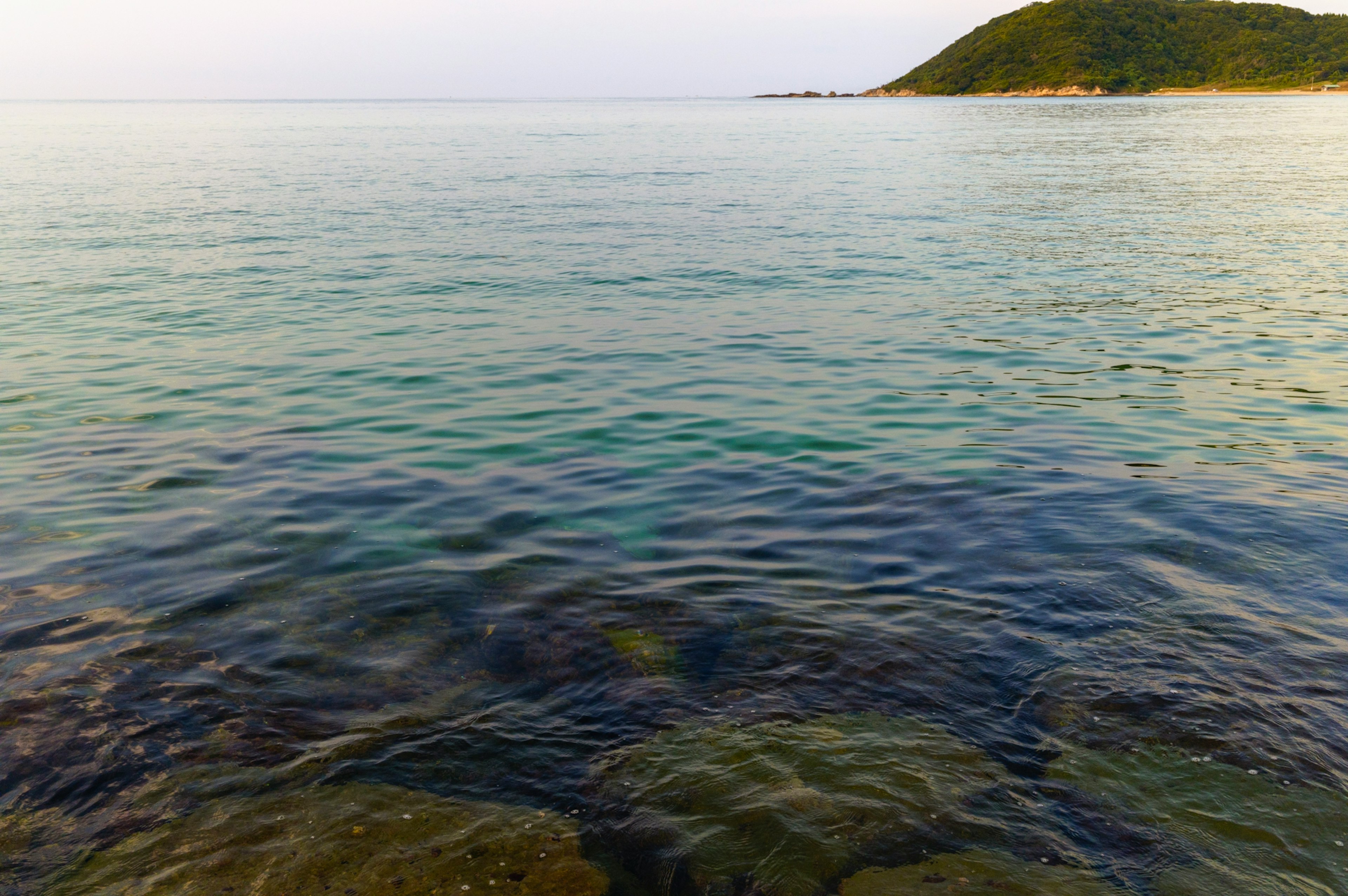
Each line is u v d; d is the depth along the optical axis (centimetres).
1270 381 979
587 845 323
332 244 1998
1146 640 451
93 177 3569
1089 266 1694
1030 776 353
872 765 361
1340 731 373
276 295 1484
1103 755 363
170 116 13338
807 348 1155
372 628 489
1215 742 368
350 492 701
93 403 931
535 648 466
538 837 327
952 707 402
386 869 312
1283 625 462
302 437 834
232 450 798
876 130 7431
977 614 486
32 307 1386
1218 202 2628
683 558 577
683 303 1430
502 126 9381
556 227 2266
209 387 993
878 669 434
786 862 310
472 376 1038
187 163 4334
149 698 422
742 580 540
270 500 685
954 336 1205
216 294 1491
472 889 303
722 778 356
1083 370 1038
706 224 2294
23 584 544
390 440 826
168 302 1424
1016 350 1127
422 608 512
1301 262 1681
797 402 934
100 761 375
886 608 498
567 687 430
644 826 330
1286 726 377
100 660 457
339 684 435
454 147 5734
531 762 372
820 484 706
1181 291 1459
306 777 364
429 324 1295
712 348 1156
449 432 848
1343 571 523
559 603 516
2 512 657
